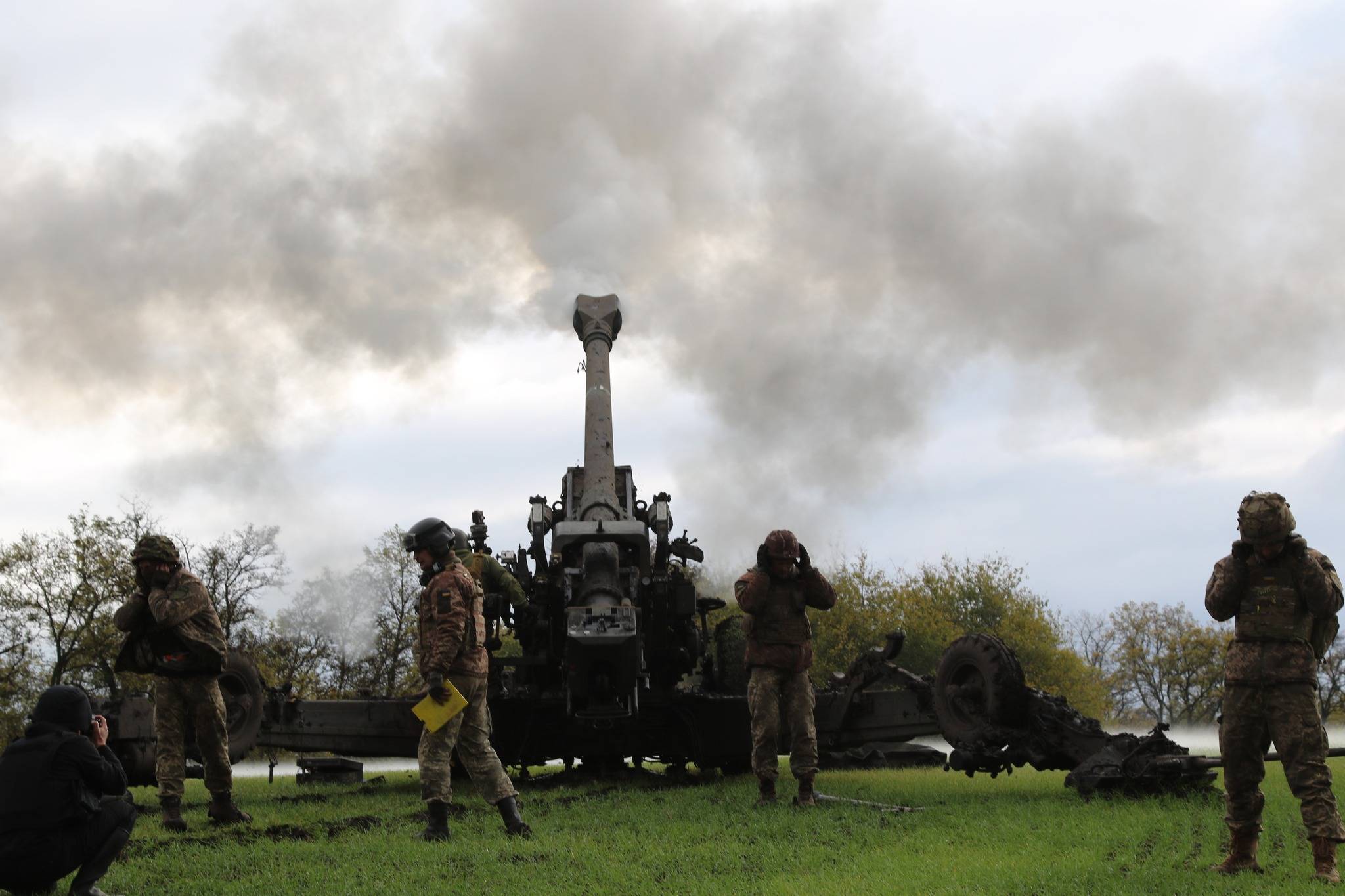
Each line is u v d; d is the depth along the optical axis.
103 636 32.88
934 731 9.79
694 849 6.22
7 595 33.09
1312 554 5.60
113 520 34.03
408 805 8.64
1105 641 58.28
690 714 11.22
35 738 4.98
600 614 9.73
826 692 11.09
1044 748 8.80
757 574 8.38
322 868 5.77
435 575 7.03
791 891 5.02
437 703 6.71
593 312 12.66
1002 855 5.96
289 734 10.63
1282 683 5.52
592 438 11.62
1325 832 5.30
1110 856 5.88
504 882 5.38
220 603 34.12
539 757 11.24
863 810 7.86
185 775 8.30
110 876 5.60
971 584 45.19
